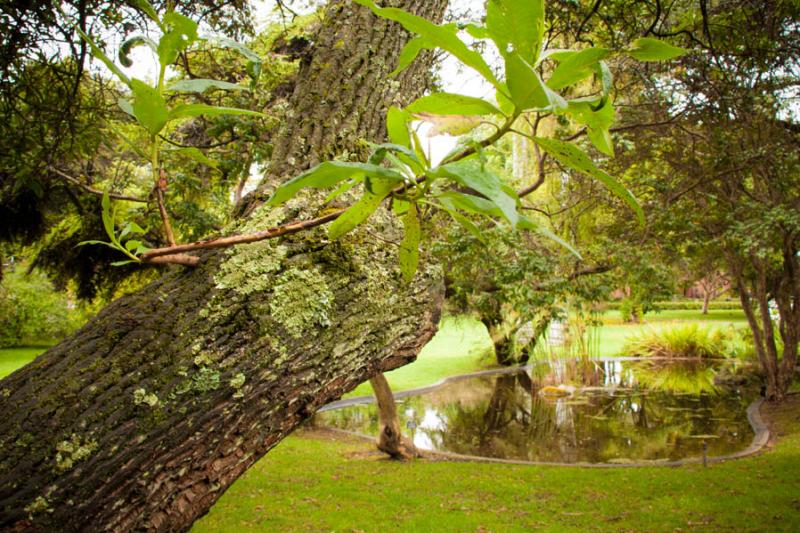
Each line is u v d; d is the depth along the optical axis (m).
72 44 2.69
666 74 5.32
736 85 4.96
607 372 14.49
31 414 0.75
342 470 7.03
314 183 0.48
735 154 6.17
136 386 0.79
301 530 4.94
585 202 7.91
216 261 0.92
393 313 1.02
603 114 0.48
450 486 6.33
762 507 5.14
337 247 1.00
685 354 16.31
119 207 4.73
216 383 0.82
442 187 0.57
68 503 0.72
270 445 0.88
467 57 0.45
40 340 15.64
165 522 0.77
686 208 7.68
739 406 10.55
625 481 6.34
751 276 12.12
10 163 3.04
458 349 17.78
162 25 0.59
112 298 5.32
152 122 0.64
